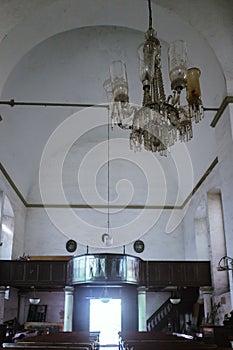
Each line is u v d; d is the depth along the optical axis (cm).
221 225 1614
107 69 1589
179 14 1094
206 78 1185
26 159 1850
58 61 1485
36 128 1777
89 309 1828
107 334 1892
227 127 1067
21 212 1902
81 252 1952
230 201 1043
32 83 1505
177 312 1822
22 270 1581
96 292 1816
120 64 828
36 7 1060
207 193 1652
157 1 1087
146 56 816
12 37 1060
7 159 1627
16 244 1802
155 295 1928
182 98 1497
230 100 1062
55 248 1953
